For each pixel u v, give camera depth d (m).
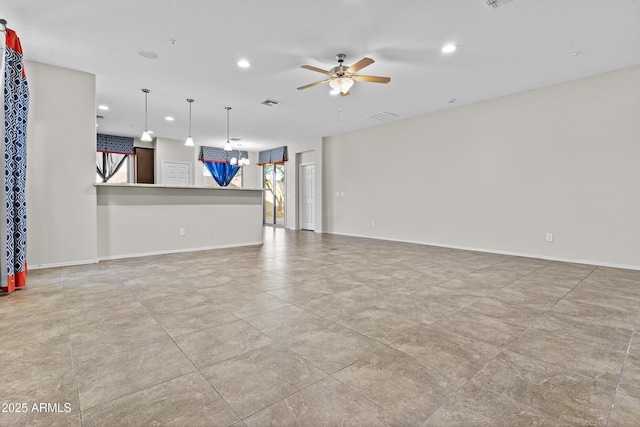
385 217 7.05
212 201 5.70
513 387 1.54
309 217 9.28
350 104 5.64
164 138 8.89
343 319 2.39
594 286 3.28
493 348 1.94
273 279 3.54
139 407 1.38
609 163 4.24
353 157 7.74
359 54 3.75
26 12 2.92
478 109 5.50
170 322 2.32
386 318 2.41
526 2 2.77
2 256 2.98
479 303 2.74
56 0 2.75
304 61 3.95
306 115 6.35
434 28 3.20
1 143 2.97
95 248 4.38
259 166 11.08
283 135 8.27
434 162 6.15
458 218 5.82
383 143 7.06
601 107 4.29
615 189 4.21
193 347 1.94
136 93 5.10
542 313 2.51
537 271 3.96
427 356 1.84
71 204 4.19
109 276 3.66
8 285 2.99
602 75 4.27
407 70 4.18
